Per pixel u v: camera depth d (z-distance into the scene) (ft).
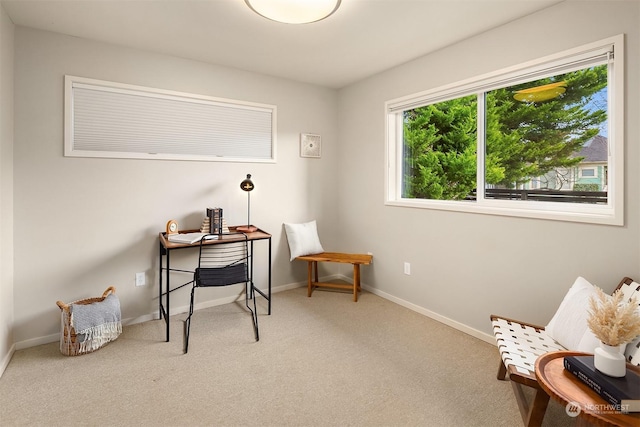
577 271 7.18
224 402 6.39
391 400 6.48
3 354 7.48
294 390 6.78
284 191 12.75
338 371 7.47
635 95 6.28
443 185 10.62
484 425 5.82
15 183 8.25
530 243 7.96
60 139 8.77
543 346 6.20
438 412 6.15
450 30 8.55
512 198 8.68
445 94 9.68
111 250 9.59
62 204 8.87
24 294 8.46
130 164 9.77
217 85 11.05
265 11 6.98
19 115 8.23
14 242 8.29
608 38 6.52
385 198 11.89
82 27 8.36
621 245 6.55
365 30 8.53
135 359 7.92
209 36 8.89
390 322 10.12
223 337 9.09
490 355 8.20
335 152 14.06
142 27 8.38
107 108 9.39
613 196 6.77
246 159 11.73
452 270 9.79
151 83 9.95
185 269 10.82
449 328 9.73
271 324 9.95
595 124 7.16
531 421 5.25
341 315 10.64
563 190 7.73
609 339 4.40
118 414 6.04
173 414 6.06
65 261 8.96
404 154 11.85
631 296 5.79
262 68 11.37
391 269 11.87
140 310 10.08
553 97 7.81
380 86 11.88
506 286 8.48
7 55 7.66
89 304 8.41
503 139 8.82
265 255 12.46
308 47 9.61
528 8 7.47
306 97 13.08
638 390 4.03
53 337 8.84
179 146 10.53
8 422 5.81
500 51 8.32
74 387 6.81
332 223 14.15
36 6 7.36
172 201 10.46
